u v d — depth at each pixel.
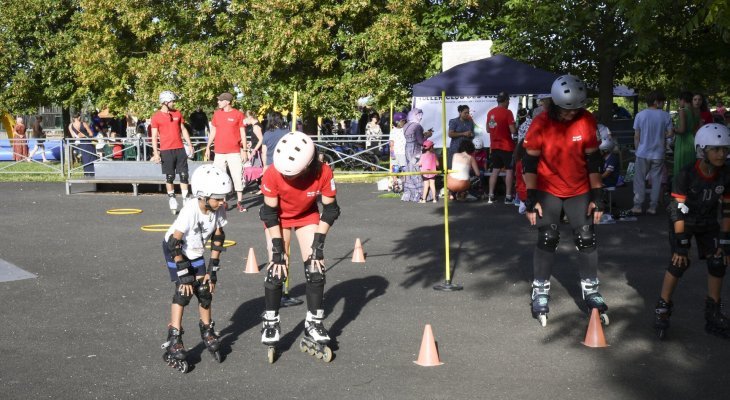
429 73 24.12
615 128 25.64
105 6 26.20
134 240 11.11
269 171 5.66
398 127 17.12
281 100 24.95
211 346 5.63
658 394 4.96
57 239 11.23
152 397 4.97
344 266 9.10
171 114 14.29
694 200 6.02
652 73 23.42
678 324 6.56
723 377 5.27
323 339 5.65
